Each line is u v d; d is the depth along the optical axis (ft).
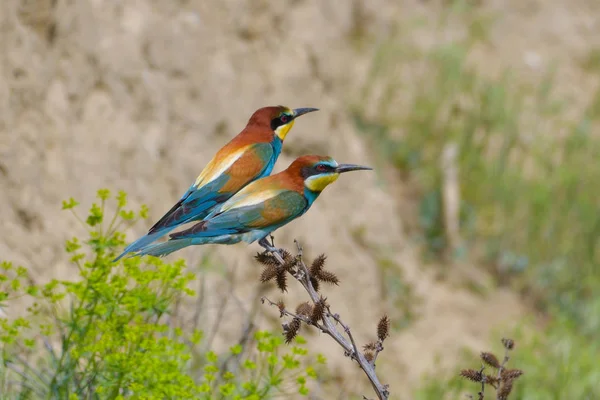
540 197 59.31
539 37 76.07
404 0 73.26
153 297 24.84
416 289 52.49
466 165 60.85
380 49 65.77
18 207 36.24
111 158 41.34
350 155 54.08
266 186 27.37
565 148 64.54
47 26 40.16
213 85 47.67
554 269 58.08
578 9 79.05
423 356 48.52
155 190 43.04
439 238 57.52
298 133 51.75
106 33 42.96
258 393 25.11
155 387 23.16
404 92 65.36
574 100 71.41
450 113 63.31
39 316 31.07
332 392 43.70
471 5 76.07
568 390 44.52
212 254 43.27
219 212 26.68
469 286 55.52
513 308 54.95
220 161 29.48
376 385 20.43
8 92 37.55
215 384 27.89
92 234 25.23
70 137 39.88
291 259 20.98
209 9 49.32
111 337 24.08
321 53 56.39
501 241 58.49
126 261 24.95
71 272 36.60
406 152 60.75
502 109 63.93
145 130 43.62
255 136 30.30
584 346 50.98
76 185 39.37
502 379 22.30
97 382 24.25
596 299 55.83
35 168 37.52
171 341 24.44
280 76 52.01
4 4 38.32
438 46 69.46
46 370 26.99
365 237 52.75
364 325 48.91
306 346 44.32
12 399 26.05
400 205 58.23
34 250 35.81
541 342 50.85
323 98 53.62
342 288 48.73
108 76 42.52
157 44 45.39
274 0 53.72
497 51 73.87
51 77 39.88
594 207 60.49
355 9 69.21
